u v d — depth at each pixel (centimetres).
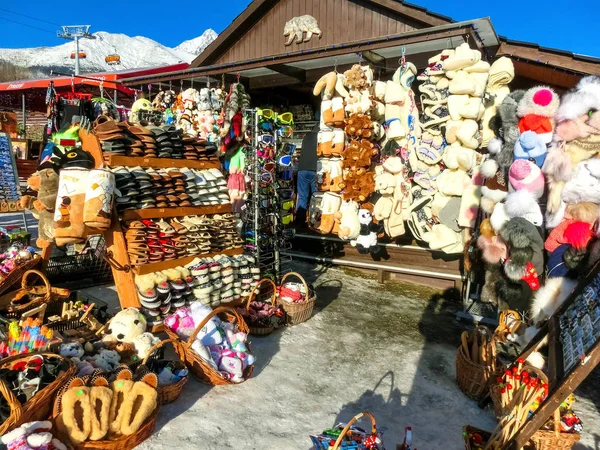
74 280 524
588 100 310
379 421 295
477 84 426
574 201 325
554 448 241
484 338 344
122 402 251
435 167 475
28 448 207
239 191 515
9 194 741
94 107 705
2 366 239
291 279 615
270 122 511
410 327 470
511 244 344
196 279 387
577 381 216
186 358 322
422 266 618
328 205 498
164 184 392
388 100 466
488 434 260
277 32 682
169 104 687
